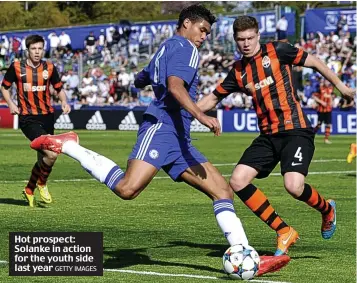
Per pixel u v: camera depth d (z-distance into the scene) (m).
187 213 10.57
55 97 38.16
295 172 7.18
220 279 6.45
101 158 6.68
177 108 6.58
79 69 38.38
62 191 13.08
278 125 7.31
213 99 7.58
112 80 38.41
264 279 6.50
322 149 24.03
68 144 6.77
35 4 53.56
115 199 12.04
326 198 12.48
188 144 6.69
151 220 9.91
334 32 37.44
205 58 38.44
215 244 8.23
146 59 39.62
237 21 7.30
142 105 37.06
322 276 6.68
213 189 6.64
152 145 6.52
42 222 9.62
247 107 35.47
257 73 7.34
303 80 35.75
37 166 11.00
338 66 36.53
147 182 6.54
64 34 40.59
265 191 13.36
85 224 9.51
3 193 12.75
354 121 33.22
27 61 11.45
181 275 6.61
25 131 11.40
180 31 6.66
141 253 7.69
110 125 35.56
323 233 7.87
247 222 9.90
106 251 7.78
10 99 11.40
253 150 7.41
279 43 7.36
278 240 7.31
